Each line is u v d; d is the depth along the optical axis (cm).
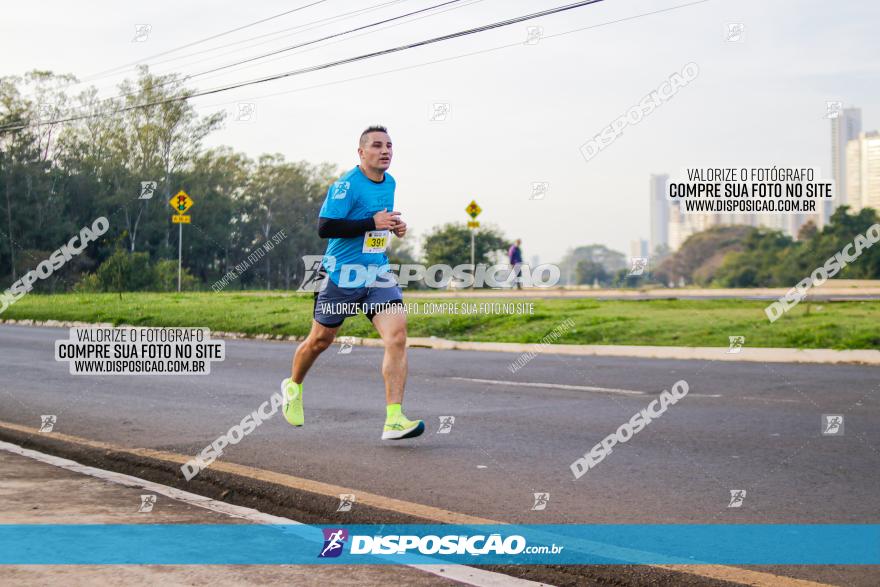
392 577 328
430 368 1137
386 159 590
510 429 682
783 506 448
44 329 2077
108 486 479
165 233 5997
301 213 7112
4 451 589
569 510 444
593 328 1511
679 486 493
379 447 617
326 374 1092
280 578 324
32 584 312
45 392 948
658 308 1869
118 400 881
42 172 5872
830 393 852
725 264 5312
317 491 465
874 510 440
